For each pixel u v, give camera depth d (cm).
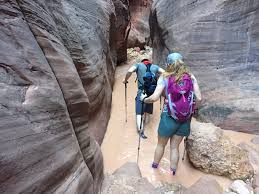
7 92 178
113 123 550
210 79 550
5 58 186
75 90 289
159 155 404
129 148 467
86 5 563
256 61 514
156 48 836
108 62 690
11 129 169
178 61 380
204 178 357
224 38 541
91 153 311
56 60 264
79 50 399
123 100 667
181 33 615
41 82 218
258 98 496
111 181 353
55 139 216
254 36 513
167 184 368
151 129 534
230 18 533
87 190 260
